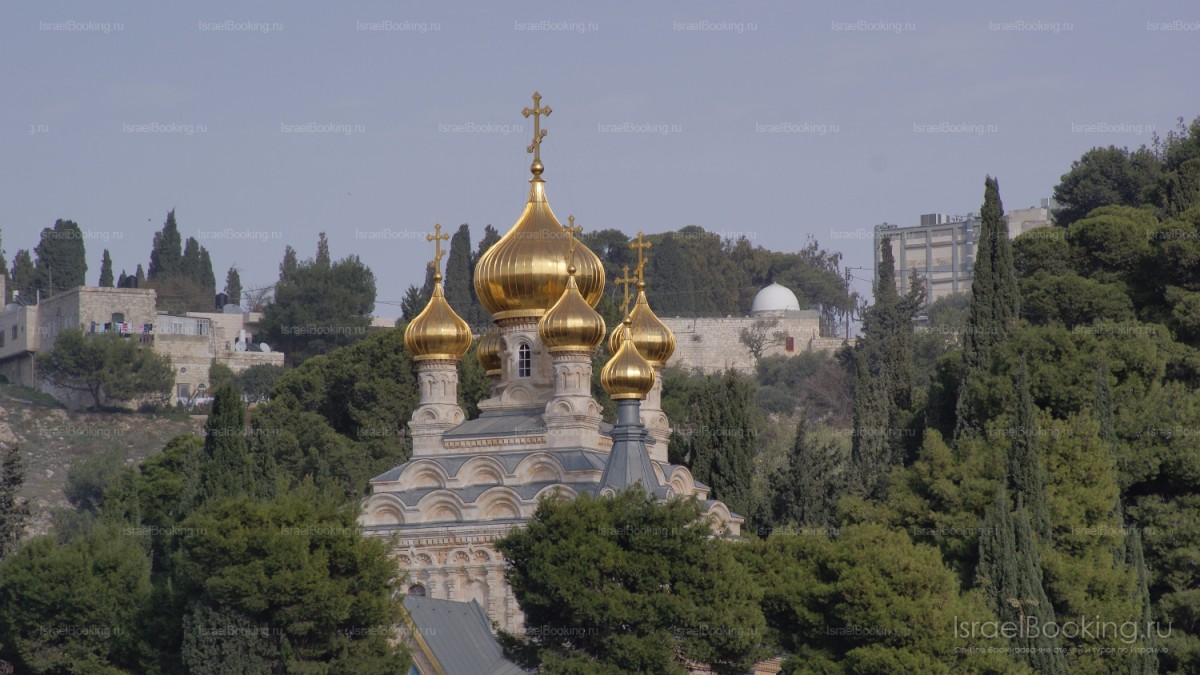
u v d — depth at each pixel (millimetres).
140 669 135375
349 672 119500
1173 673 147875
